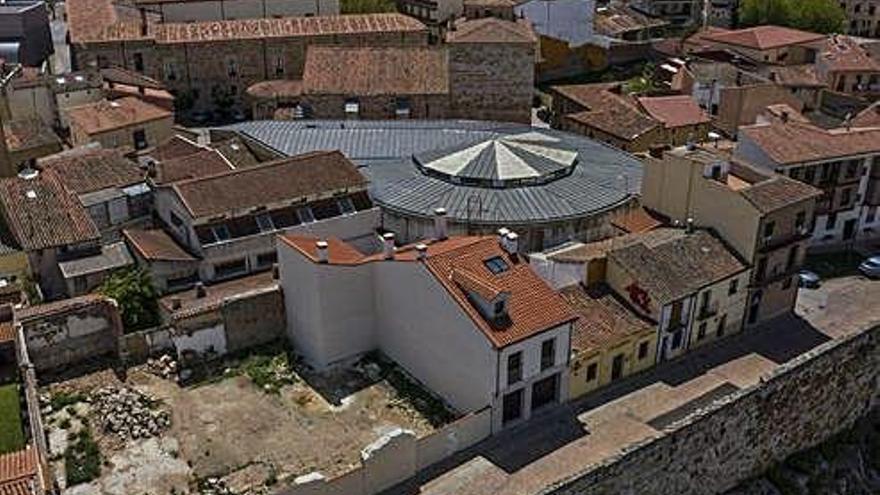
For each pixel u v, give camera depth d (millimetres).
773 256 76188
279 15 154250
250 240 79000
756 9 183625
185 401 66125
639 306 71062
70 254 78812
